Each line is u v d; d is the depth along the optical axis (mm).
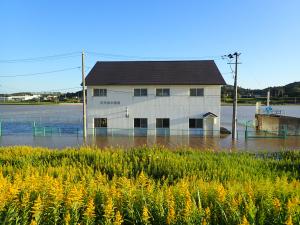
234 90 29781
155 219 4180
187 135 32656
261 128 38750
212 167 10039
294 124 32250
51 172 8320
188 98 32656
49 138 31078
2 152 13344
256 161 11922
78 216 4238
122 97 33062
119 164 10156
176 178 9016
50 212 4273
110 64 36312
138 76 33781
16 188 4789
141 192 4754
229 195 4605
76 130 36500
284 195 4719
